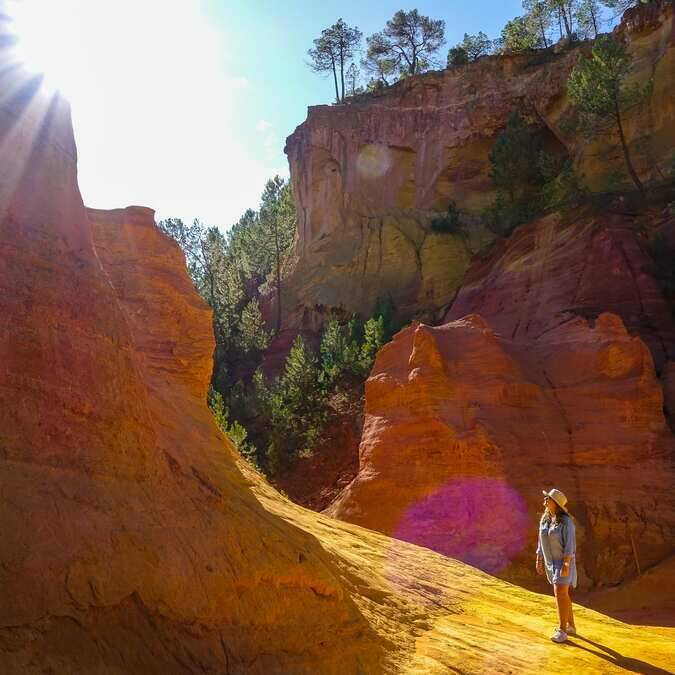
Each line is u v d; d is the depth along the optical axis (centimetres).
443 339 2259
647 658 760
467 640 733
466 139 6162
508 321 3306
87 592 439
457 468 1944
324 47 9188
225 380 5566
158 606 480
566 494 1930
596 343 2241
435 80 6519
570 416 2122
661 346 2698
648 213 3431
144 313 1192
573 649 762
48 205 593
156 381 1055
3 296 511
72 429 517
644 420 2030
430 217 6138
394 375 2250
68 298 564
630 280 2956
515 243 3719
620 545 1802
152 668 446
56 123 636
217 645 503
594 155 4481
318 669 554
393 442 2097
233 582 548
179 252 1320
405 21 9038
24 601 402
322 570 660
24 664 377
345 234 6500
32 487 460
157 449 614
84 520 473
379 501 2033
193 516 585
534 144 4912
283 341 6069
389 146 6575
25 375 500
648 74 4503
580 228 3341
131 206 1287
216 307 6712
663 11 4606
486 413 2048
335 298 5953
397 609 761
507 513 1847
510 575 1752
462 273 5462
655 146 4250
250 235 8250
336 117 6931
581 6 7881
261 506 772
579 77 4178
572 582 813
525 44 7538
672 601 1503
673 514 1830
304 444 4250
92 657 416
